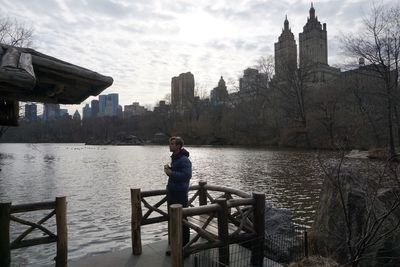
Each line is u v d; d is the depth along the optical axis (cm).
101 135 15012
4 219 475
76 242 971
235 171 2775
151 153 6200
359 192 627
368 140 2808
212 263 530
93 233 1059
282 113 6669
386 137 2966
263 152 4991
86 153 6391
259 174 2533
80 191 1905
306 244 589
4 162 4162
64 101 551
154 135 11719
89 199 1656
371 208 514
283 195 1673
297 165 3059
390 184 613
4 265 472
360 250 495
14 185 2141
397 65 2989
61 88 452
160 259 575
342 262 576
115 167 3428
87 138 15175
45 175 2712
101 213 1337
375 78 3316
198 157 4375
